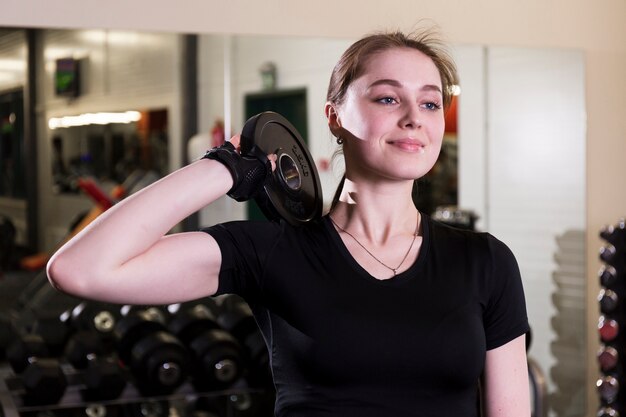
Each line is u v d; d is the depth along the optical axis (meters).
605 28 3.39
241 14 2.93
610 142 3.43
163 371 2.77
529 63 3.28
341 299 1.20
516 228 3.36
